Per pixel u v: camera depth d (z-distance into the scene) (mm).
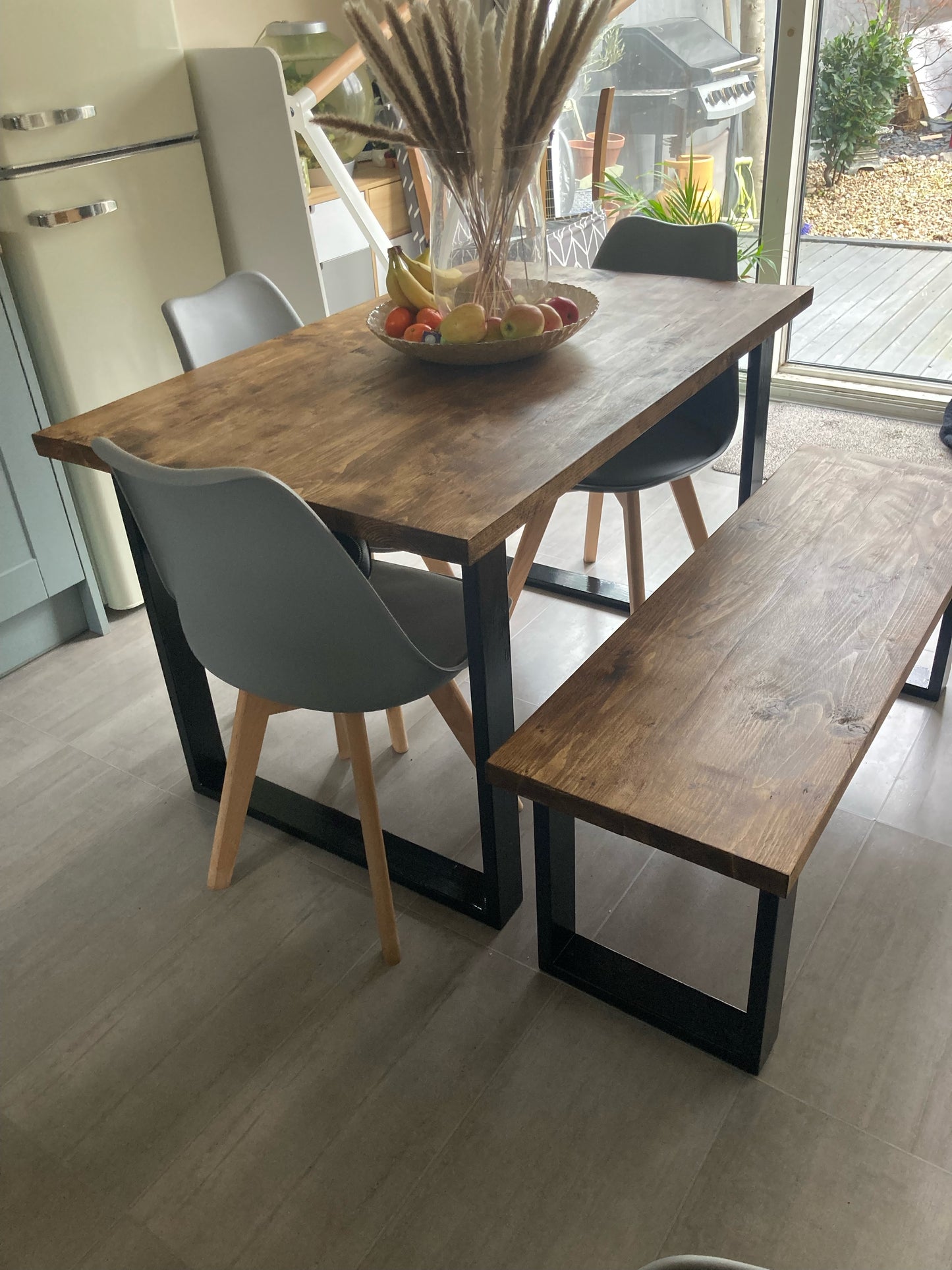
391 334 1888
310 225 2721
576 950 1680
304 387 1840
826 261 3498
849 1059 1510
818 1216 1321
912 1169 1366
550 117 1657
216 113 2660
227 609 1451
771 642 1555
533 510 1400
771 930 1339
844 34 3115
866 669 1480
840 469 2088
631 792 1283
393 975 1691
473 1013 1617
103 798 2123
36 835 2035
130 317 2582
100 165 2428
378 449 1560
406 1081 1521
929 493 1972
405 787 2086
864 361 3582
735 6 3201
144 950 1768
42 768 2219
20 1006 1680
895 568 1730
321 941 1764
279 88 2535
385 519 1352
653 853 1896
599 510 2713
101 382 2547
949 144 3143
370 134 1752
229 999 1669
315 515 1276
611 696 1462
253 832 2012
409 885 1846
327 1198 1379
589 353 1880
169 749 2256
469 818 2000
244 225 2818
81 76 2342
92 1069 1570
